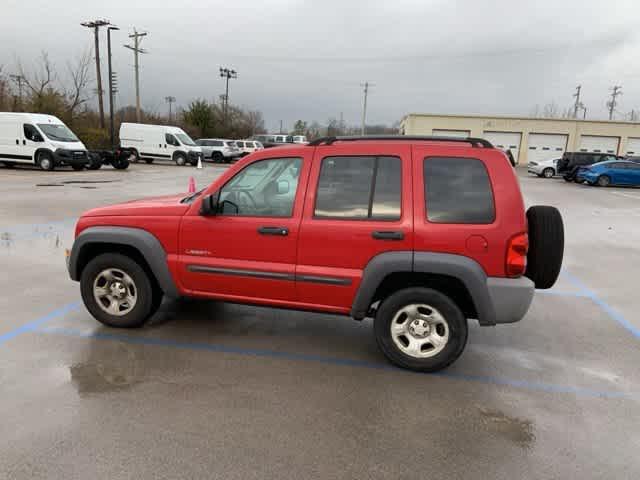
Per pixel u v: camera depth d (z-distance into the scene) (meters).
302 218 3.82
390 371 3.83
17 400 3.20
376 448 2.81
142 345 4.17
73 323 4.62
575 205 16.05
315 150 3.83
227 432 2.92
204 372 3.70
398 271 3.63
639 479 2.62
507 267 3.49
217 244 4.06
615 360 4.18
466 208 3.53
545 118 45.97
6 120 22.34
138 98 41.75
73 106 36.41
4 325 4.53
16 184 17.02
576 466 2.71
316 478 2.54
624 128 45.44
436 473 2.61
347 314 3.88
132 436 2.84
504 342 4.54
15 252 7.38
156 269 4.23
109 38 37.44
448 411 3.25
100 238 4.31
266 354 4.08
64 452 2.68
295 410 3.20
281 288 3.95
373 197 3.69
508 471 2.65
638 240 10.05
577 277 7.08
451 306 3.66
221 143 37.41
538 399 3.46
